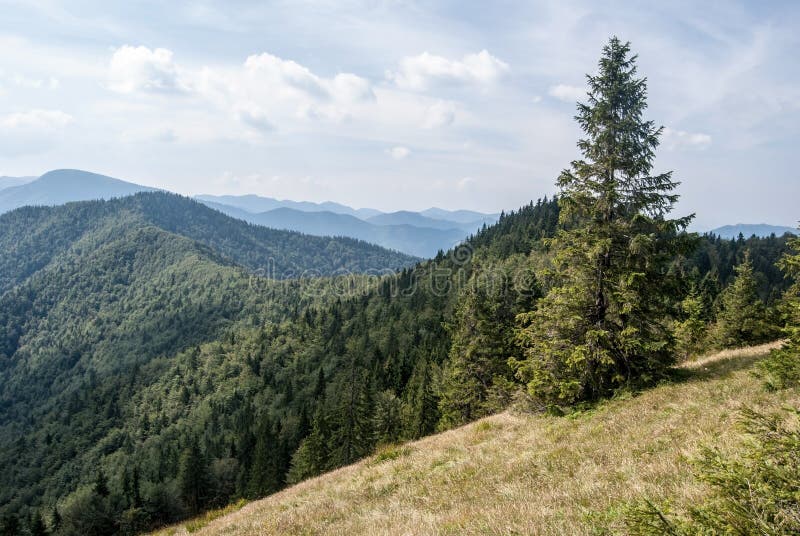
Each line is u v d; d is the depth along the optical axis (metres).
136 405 153.25
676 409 11.61
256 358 150.88
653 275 15.49
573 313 16.16
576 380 15.64
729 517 3.79
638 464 8.23
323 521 10.66
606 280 15.46
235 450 90.12
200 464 66.00
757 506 3.83
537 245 128.25
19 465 130.00
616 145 15.41
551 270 17.52
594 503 6.89
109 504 51.09
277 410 113.44
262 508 14.48
